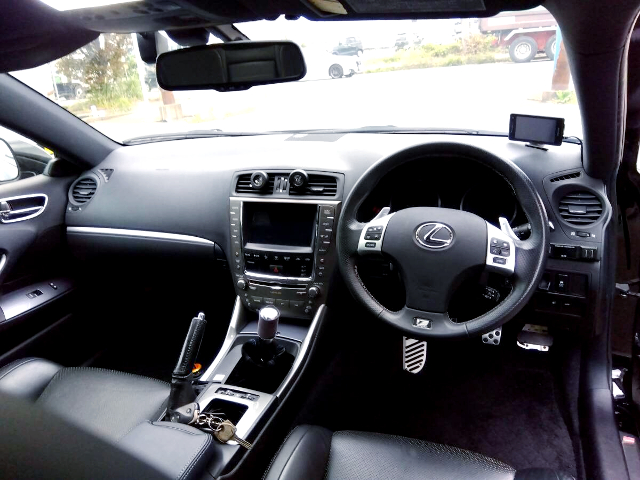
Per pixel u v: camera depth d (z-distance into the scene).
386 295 1.70
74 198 2.26
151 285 2.40
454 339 1.30
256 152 1.99
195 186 1.99
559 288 1.61
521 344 1.86
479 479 1.07
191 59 1.29
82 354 2.37
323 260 1.75
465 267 1.29
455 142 1.34
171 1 0.72
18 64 0.81
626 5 0.89
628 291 1.69
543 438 1.82
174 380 1.28
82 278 2.36
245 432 1.34
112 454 0.78
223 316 2.45
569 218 1.58
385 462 1.13
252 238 1.85
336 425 1.90
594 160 1.48
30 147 2.22
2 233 1.96
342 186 1.74
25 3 0.65
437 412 1.97
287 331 1.81
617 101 1.26
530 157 1.65
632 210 1.71
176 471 0.93
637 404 1.64
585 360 1.79
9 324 1.95
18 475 0.65
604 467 1.48
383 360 2.13
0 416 0.73
